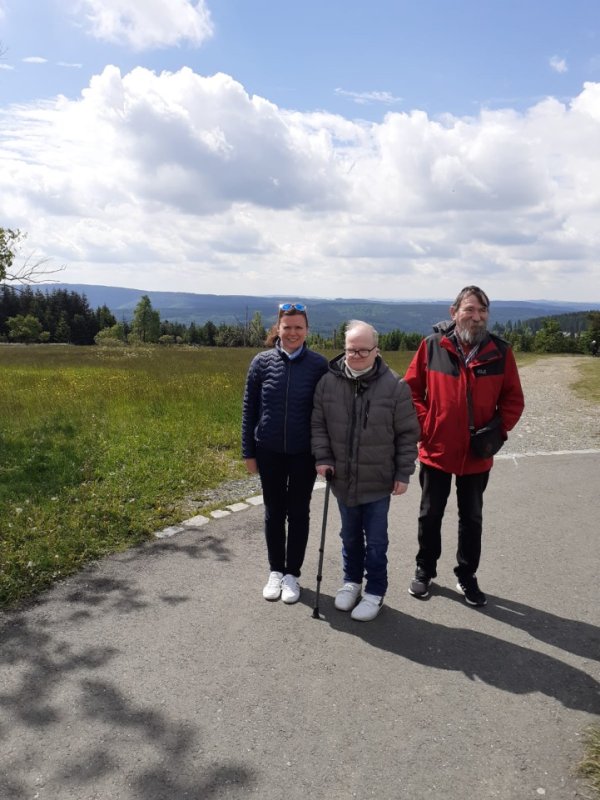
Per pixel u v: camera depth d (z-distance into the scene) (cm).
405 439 363
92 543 456
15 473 632
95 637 334
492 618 367
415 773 238
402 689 293
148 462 686
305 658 318
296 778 235
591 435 1010
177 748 250
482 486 376
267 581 410
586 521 550
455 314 364
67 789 228
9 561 411
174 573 419
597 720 273
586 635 350
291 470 385
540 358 4328
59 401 1124
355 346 351
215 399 1173
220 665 310
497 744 256
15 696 282
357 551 382
